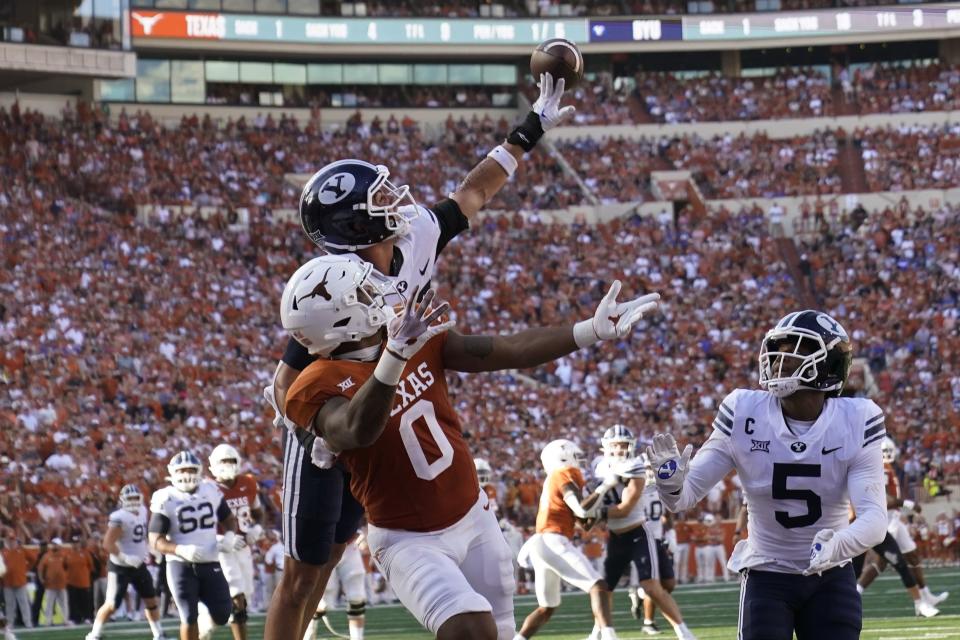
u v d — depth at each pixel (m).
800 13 75.00
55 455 39.06
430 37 72.44
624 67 77.00
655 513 23.00
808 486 9.91
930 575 37.50
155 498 19.81
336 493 11.99
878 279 62.56
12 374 43.47
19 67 60.66
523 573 38.91
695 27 74.94
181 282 53.94
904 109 73.38
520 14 74.00
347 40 71.25
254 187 64.38
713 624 24.86
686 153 71.25
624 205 67.69
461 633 8.63
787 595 10.04
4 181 56.31
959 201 68.88
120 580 24.62
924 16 74.62
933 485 47.69
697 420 53.31
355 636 20.86
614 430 20.70
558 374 54.06
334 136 69.50
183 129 65.94
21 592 32.16
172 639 26.17
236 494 23.81
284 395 10.58
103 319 49.19
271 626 12.30
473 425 48.91
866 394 56.88
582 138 71.56
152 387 45.72
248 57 71.00
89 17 62.75
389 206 9.97
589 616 28.27
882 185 69.44
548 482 20.19
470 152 71.25
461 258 61.34
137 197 60.94
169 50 68.94
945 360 57.06
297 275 8.90
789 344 9.88
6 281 48.78
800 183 69.69
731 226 66.50
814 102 73.81
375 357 8.95
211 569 19.95
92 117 63.69
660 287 61.81
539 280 61.34
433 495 9.05
